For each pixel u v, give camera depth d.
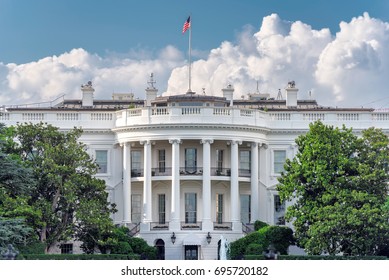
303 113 116.25
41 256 90.31
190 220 113.25
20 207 89.06
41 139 99.38
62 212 97.44
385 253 93.62
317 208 95.12
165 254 108.50
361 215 91.50
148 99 125.75
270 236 102.88
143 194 112.81
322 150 97.19
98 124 115.44
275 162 115.94
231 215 111.12
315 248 93.06
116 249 100.31
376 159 96.88
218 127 110.44
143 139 111.69
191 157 113.50
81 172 99.81
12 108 115.25
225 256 105.69
